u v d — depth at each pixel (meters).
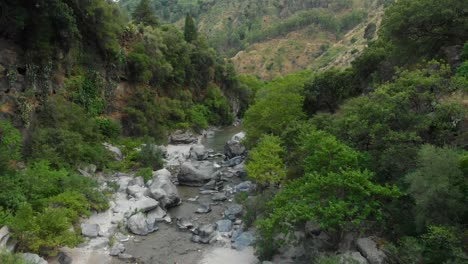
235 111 82.06
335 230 16.14
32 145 26.83
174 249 20.11
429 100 16.94
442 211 12.66
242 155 40.94
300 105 33.50
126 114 45.25
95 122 37.12
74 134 29.59
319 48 145.12
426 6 24.12
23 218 17.14
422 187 12.90
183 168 32.50
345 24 153.88
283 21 165.62
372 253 13.87
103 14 39.19
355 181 14.46
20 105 27.31
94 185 25.31
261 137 31.38
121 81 47.06
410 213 14.63
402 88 18.00
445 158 12.95
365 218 14.92
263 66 143.75
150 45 52.88
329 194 15.48
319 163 16.81
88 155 30.77
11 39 28.95
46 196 22.05
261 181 25.12
